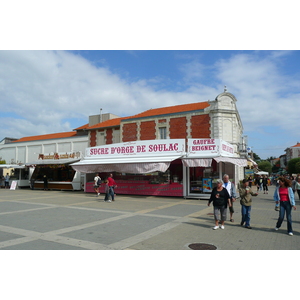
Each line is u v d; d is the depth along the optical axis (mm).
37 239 7191
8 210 12633
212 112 26125
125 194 20562
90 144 35688
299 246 6738
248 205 8883
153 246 6637
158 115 29078
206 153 17609
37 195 20844
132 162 18250
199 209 12938
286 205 8125
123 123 31438
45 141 40688
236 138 26641
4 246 6512
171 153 18516
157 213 11703
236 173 25609
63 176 27484
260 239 7383
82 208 13297
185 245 6734
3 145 45500
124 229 8469
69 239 7207
